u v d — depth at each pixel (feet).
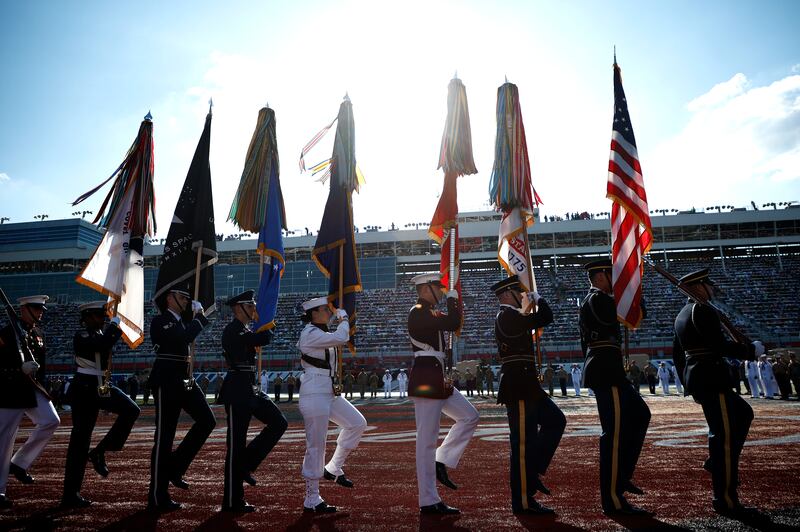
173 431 18.37
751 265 183.93
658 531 13.66
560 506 16.66
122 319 22.66
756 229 187.93
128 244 22.86
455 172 21.22
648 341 141.59
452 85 21.67
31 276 205.36
